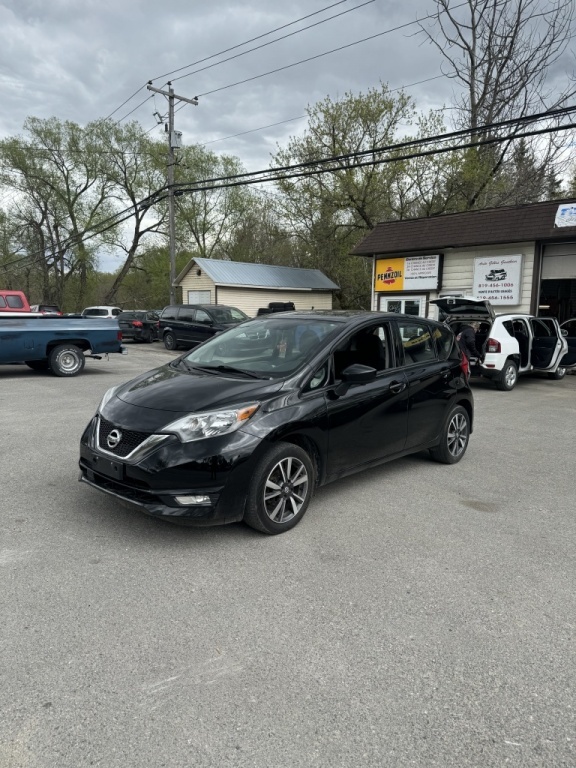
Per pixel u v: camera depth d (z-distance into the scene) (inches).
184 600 121.6
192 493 141.2
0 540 148.4
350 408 176.1
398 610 120.2
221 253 1790.1
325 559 143.3
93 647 104.5
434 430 220.5
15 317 469.7
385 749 82.1
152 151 1509.6
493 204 1004.6
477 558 146.4
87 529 156.6
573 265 583.2
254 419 150.3
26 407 334.3
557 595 128.3
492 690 95.7
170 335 823.7
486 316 451.2
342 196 1018.1
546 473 225.5
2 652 102.0
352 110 976.3
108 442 152.3
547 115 394.3
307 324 192.7
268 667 100.4
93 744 81.7
